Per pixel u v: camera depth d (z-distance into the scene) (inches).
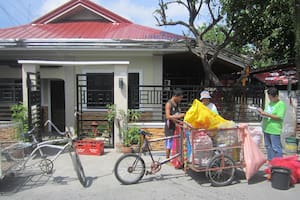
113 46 370.3
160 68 406.3
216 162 212.1
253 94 340.5
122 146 305.7
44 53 397.1
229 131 215.0
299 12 313.6
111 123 336.5
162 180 225.6
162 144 324.5
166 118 253.1
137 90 333.4
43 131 446.0
